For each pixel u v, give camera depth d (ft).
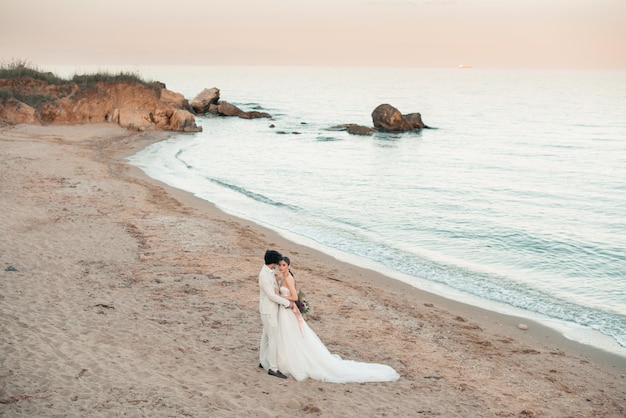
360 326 39.88
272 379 29.19
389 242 68.49
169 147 138.00
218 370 29.58
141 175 98.32
